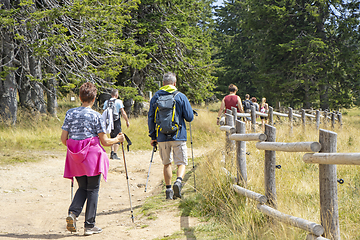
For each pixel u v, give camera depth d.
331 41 26.95
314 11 24.98
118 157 9.34
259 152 6.22
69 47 13.20
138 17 19.28
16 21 11.72
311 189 4.62
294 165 5.80
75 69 13.25
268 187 3.56
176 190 4.18
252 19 29.05
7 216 4.44
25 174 6.88
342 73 26.06
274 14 26.50
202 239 3.24
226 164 5.02
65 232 3.90
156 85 20.84
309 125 12.21
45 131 12.12
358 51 25.53
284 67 27.47
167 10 20.03
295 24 27.97
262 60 28.89
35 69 14.70
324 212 2.72
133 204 5.11
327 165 2.69
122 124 14.57
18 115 13.53
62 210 4.86
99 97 18.75
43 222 4.30
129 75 19.56
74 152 3.65
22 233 3.81
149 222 3.98
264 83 27.78
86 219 3.74
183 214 4.12
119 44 14.51
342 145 7.99
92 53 13.88
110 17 13.15
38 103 15.70
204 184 4.74
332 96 26.41
